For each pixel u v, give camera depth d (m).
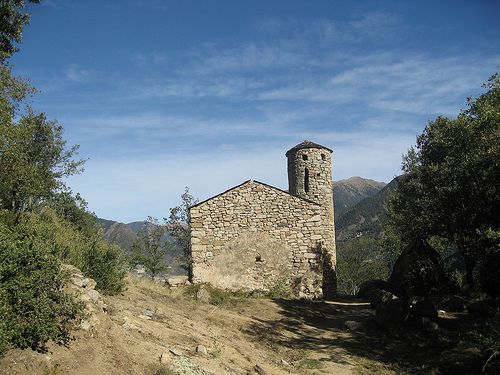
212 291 21.78
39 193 15.95
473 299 20.00
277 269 23.55
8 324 7.17
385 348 15.30
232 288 23.14
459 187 16.45
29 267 8.02
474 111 16.08
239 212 23.89
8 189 14.20
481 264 18.55
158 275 30.03
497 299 17.09
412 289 21.83
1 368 6.68
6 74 13.73
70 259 12.46
